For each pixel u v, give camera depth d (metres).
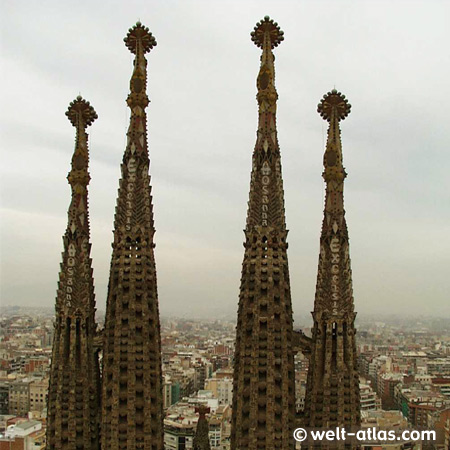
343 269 60.00
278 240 58.97
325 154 62.38
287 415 56.84
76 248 61.00
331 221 60.56
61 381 59.25
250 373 57.16
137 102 61.75
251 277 58.75
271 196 59.50
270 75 61.47
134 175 60.41
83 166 63.00
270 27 62.81
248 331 58.00
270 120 60.88
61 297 60.56
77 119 64.31
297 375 146.88
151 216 61.16
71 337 59.75
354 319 59.78
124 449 56.84
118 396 57.28
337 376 58.06
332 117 63.16
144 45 63.75
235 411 58.09
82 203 62.31
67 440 58.66
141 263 59.41
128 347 57.84
